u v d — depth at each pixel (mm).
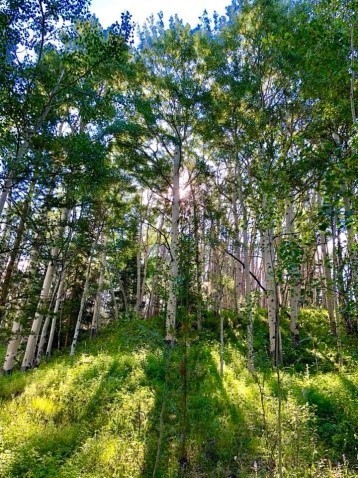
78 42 9016
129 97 15914
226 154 17328
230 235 14570
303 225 5004
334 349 12984
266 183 5746
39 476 6238
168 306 12500
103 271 23594
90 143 10625
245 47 15250
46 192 10875
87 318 27906
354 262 5789
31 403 9688
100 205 17109
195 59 16906
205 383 10219
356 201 4188
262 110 13164
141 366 11805
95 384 10664
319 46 6531
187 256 7703
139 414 8312
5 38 8352
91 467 6637
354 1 6094
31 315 10977
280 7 13945
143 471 6484
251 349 11297
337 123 11242
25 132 9344
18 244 9945
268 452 6301
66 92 9844
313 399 8469
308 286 5895
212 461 6812
